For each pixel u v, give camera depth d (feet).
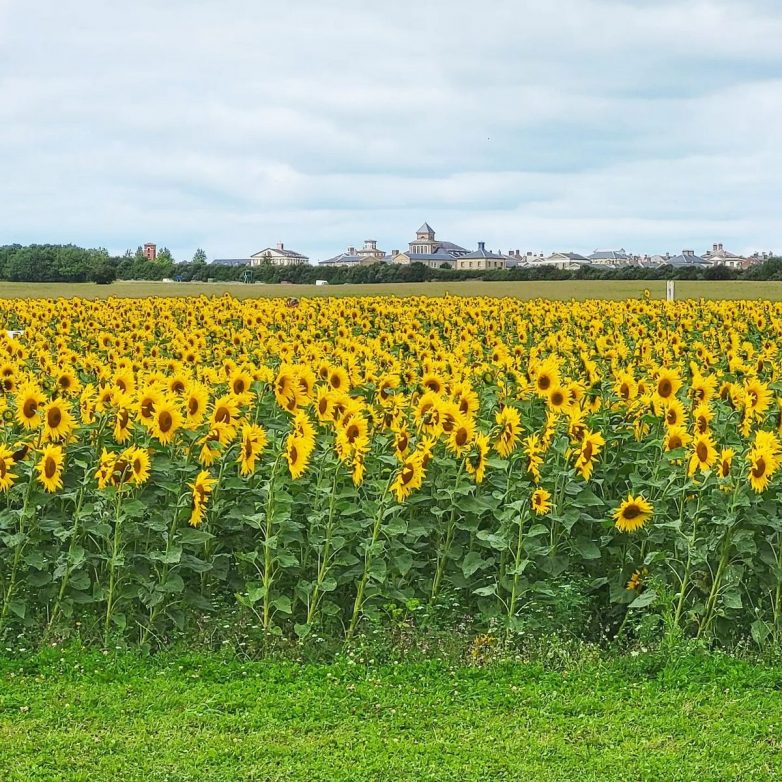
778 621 27.37
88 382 43.19
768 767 20.93
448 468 30.14
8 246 344.49
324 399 30.40
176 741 21.81
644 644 26.89
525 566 28.37
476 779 20.45
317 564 28.91
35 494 27.99
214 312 92.43
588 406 32.91
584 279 312.50
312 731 22.50
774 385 38.11
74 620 27.63
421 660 26.22
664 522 29.01
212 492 29.25
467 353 55.31
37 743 21.65
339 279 333.21
